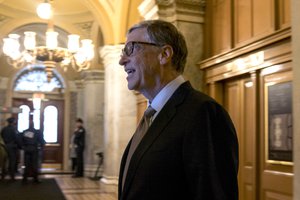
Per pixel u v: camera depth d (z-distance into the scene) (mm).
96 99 11633
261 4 4129
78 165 11469
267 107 3986
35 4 10695
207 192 1203
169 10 5375
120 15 8664
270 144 3920
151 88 1545
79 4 10875
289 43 3596
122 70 8883
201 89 5336
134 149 1511
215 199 1196
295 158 2389
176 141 1297
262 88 4082
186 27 5359
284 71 3717
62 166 13820
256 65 4125
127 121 8836
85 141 11727
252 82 4219
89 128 11633
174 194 1279
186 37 5344
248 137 4414
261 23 4117
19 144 10180
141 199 1290
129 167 1372
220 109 1337
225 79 4871
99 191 8312
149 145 1346
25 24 11039
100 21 8930
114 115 9055
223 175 1245
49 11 7613
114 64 8938
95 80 11625
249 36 4352
